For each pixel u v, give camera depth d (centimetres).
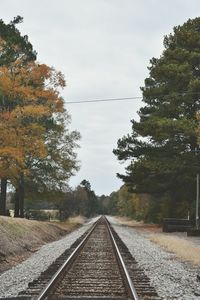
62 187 4978
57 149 4875
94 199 18075
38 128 3844
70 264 1686
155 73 4950
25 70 3859
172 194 5134
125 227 5303
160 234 3919
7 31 4209
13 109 3869
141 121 5275
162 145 4862
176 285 1354
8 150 3534
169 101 4894
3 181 4109
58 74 3959
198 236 3572
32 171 4756
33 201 5466
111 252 2180
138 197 7875
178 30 5122
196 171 4500
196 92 4575
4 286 1309
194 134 4375
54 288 1218
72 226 5428
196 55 4844
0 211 4091
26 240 2648
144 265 1800
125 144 5116
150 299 1113
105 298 1098
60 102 3972
